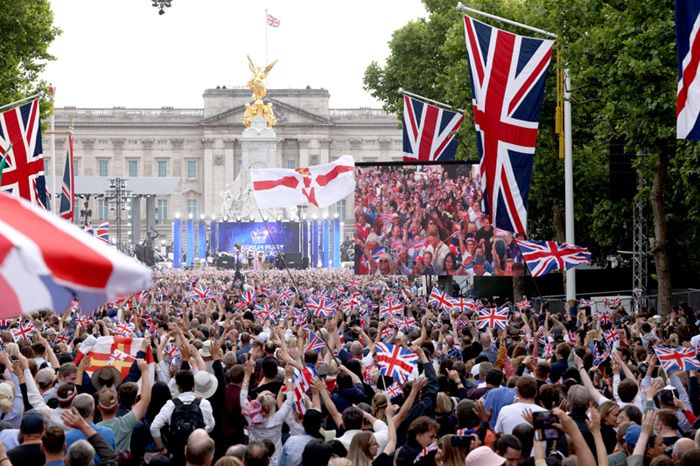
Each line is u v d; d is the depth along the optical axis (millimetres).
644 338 28969
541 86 29984
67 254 6703
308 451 11820
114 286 6762
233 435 17000
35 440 12383
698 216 45000
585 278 74062
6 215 6918
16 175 41438
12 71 64188
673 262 62281
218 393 16984
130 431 14156
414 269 42719
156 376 20391
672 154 44000
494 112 30125
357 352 21281
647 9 36125
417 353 16297
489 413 15453
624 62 36094
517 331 27031
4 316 7516
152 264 134250
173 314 36406
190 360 18141
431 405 15148
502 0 68500
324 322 32875
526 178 30156
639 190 45562
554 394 14000
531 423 12000
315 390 16422
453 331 27344
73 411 11812
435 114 44625
